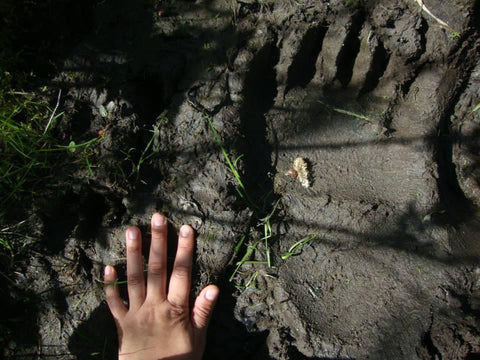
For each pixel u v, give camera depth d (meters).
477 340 0.42
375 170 0.49
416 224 0.46
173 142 0.46
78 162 0.45
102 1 0.51
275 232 0.47
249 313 0.46
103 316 0.45
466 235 0.47
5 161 0.46
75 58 0.50
